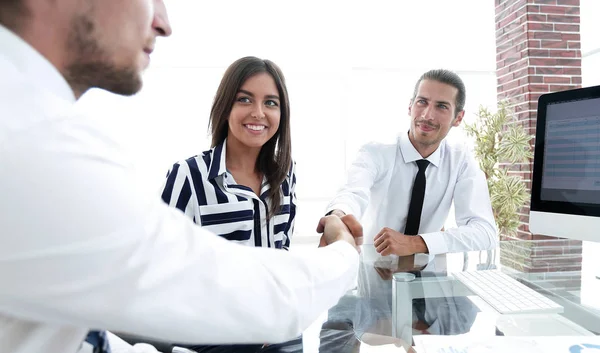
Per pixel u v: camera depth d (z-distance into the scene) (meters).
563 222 1.19
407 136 1.82
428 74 1.72
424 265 1.15
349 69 4.61
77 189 0.29
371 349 0.66
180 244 0.34
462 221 1.71
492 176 3.50
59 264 0.29
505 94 3.88
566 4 3.56
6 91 0.31
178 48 4.36
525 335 0.69
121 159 0.33
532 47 3.53
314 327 0.75
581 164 1.13
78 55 0.36
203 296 0.34
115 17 0.36
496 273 1.06
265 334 0.38
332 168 4.69
